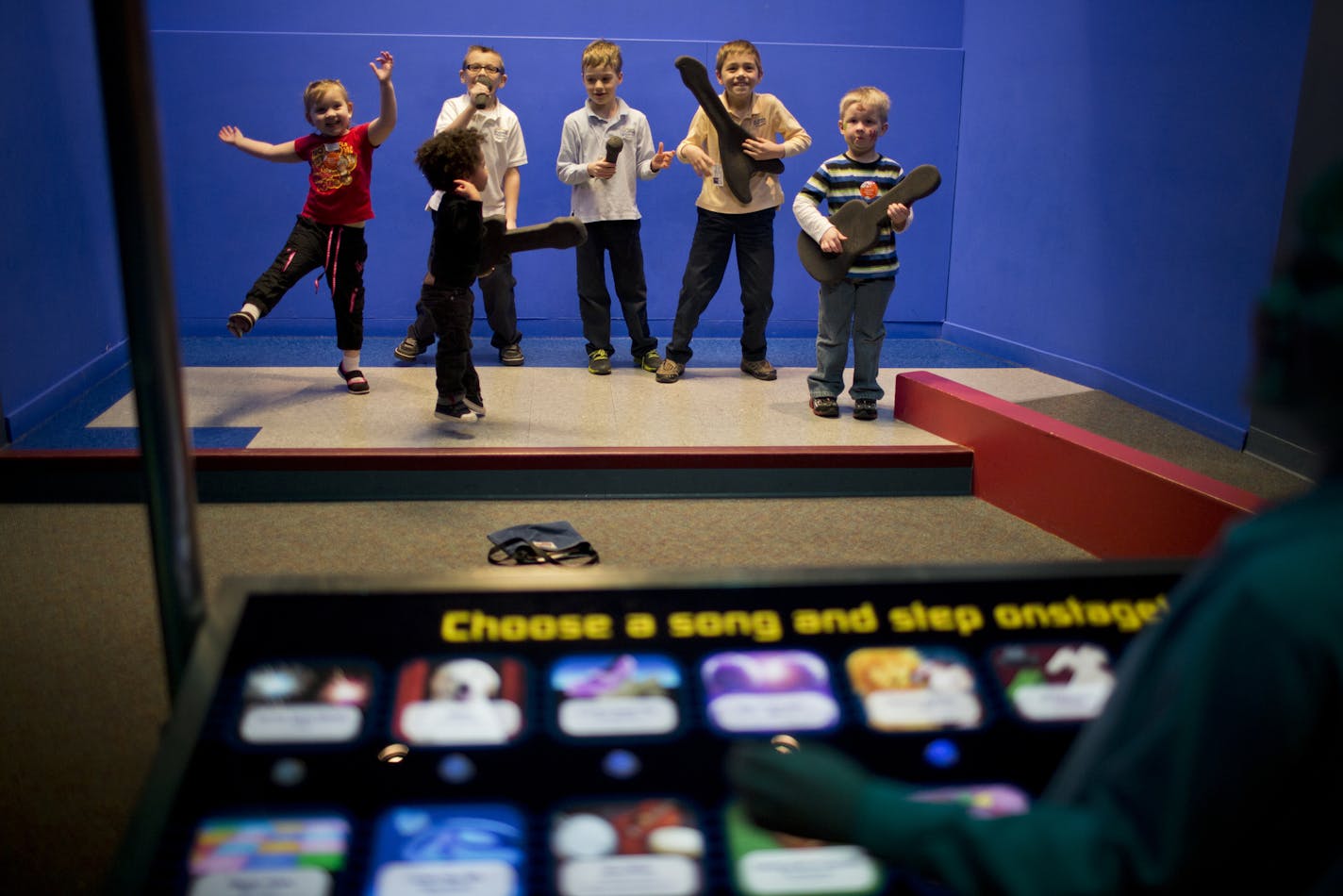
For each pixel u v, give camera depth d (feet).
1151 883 1.99
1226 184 12.84
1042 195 16.55
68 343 14.08
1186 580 2.34
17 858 5.41
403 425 12.79
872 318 13.28
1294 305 2.11
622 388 15.02
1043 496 10.44
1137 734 2.18
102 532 10.05
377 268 17.98
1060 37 15.83
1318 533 1.99
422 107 17.47
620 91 17.84
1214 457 12.46
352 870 3.34
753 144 14.62
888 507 11.18
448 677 3.81
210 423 12.76
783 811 2.53
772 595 4.06
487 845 3.43
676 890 3.34
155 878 3.29
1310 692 1.87
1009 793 3.63
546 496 11.21
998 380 16.17
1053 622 4.07
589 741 3.68
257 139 17.26
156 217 3.82
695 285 15.28
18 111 12.79
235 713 3.68
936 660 3.95
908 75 18.35
